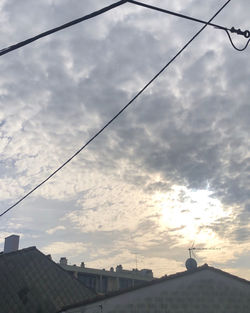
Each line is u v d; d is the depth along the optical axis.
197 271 15.34
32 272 23.88
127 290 14.68
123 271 44.16
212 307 14.72
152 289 14.74
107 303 14.55
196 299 14.76
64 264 39.44
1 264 23.22
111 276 41.94
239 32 6.56
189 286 14.96
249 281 15.47
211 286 15.10
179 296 14.70
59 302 23.33
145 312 14.30
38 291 23.14
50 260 25.09
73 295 24.09
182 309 14.51
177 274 15.12
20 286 22.80
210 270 15.48
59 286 24.08
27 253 24.64
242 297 15.13
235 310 14.84
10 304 21.77
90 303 14.82
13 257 23.94
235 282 15.38
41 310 22.47
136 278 43.88
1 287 22.14
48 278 24.11
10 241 30.05
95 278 41.00
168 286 14.85
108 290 40.94
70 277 24.91
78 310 15.04
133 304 14.43
